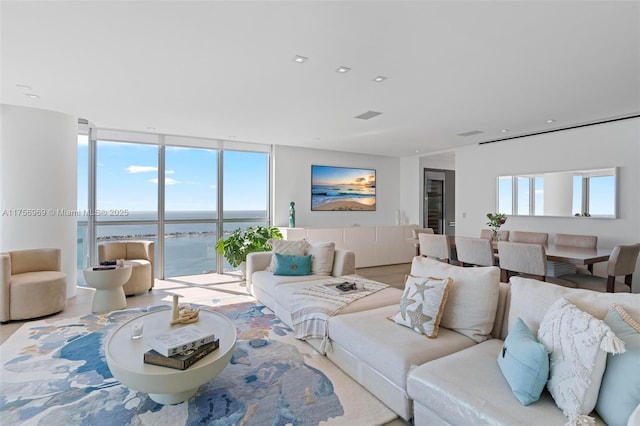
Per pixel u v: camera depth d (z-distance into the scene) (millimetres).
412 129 5258
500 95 3646
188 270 6188
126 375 1767
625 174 4422
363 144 6590
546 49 2590
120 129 5434
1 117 4020
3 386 2270
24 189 4102
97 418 1934
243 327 3367
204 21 2211
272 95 3672
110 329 3338
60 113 4344
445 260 4418
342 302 2879
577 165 4910
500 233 5195
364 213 7855
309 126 5117
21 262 3854
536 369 1419
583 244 4223
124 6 2035
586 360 1308
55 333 3219
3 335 3162
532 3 2004
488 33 2355
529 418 1340
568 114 4355
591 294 1707
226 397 2143
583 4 2012
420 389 1694
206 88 3471
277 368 2520
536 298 1854
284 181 6832
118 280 3936
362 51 2637
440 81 3248
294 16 2148
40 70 3002
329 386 2270
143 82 3301
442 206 8484
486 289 2180
